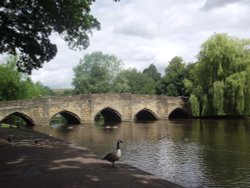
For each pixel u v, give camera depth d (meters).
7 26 22.33
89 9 24.06
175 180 18.72
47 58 24.98
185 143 32.12
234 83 54.03
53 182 11.14
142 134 40.91
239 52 57.62
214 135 37.31
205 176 19.53
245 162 23.05
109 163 14.91
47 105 55.53
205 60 58.50
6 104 51.19
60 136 40.00
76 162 14.99
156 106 67.56
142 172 13.05
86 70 97.81
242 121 54.59
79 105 59.53
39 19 22.69
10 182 11.30
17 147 20.31
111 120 72.62
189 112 69.81
